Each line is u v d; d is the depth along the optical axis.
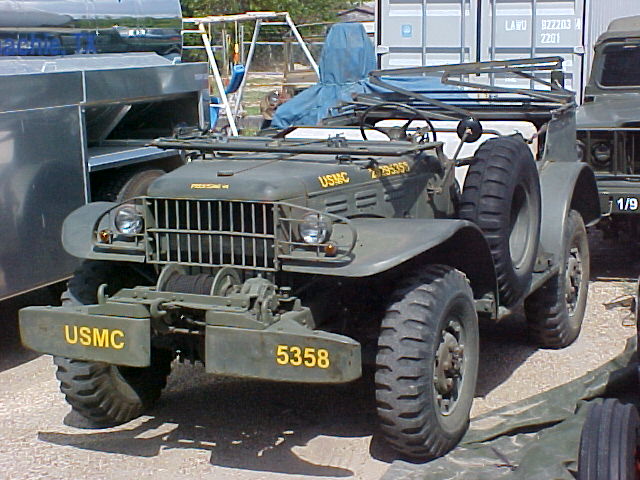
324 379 4.27
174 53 9.13
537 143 7.02
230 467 4.93
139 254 4.93
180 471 4.90
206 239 4.79
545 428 5.09
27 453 5.17
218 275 4.63
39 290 8.55
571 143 7.45
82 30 7.82
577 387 5.45
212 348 4.46
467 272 5.25
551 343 6.68
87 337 4.68
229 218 4.73
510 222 5.52
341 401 5.80
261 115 18.19
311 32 40.47
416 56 12.65
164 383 5.66
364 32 12.37
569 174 6.64
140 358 4.59
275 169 5.00
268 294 4.49
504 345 6.82
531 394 5.86
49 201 6.93
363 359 4.87
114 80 7.54
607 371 5.57
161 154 8.12
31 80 6.72
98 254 5.00
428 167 5.80
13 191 6.62
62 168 7.04
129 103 7.93
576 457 4.56
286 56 24.16
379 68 12.72
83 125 7.23
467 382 5.00
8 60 6.96
